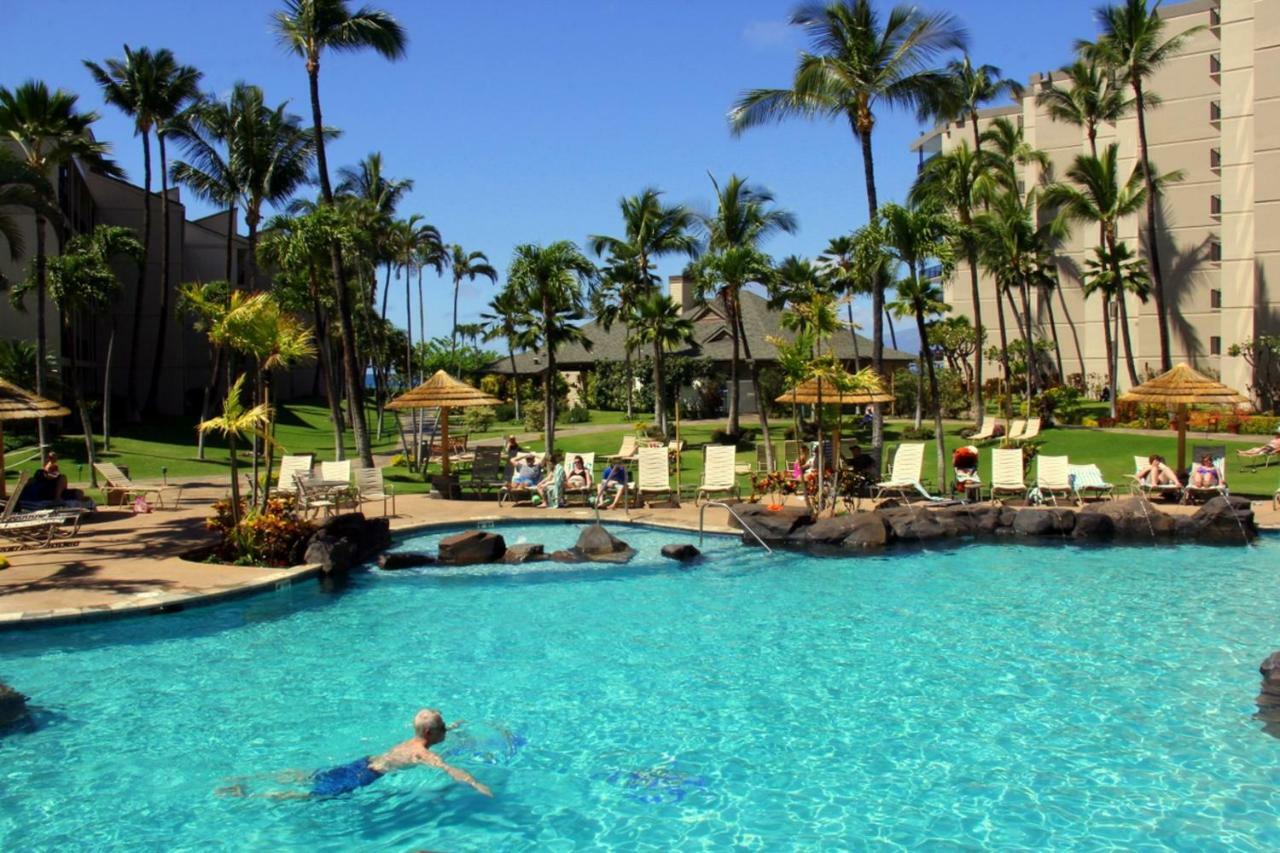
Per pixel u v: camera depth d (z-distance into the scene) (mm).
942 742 8023
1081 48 39062
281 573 13508
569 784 7344
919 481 19719
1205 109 47375
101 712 8828
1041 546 16547
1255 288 39094
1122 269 47031
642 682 9641
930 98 25125
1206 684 9312
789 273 39875
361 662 10289
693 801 7051
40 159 30047
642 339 43375
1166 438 30984
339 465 19688
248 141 39969
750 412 54188
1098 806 6820
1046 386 51438
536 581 14055
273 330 15328
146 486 22234
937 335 51500
